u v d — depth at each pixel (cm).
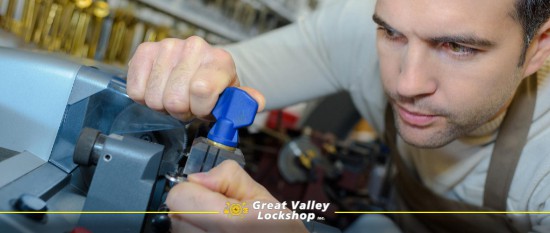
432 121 61
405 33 51
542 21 55
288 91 100
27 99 48
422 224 105
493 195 78
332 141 153
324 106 173
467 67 53
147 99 45
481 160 79
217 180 38
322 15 100
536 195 69
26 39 98
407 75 53
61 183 43
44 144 47
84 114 48
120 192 38
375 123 106
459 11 47
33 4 98
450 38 48
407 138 66
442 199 91
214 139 42
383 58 60
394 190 130
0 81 49
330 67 101
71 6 105
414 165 97
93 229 37
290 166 120
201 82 40
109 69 60
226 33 170
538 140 70
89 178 45
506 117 71
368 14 90
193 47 44
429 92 56
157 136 49
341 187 138
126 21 124
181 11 142
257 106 41
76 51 109
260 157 124
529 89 70
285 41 97
